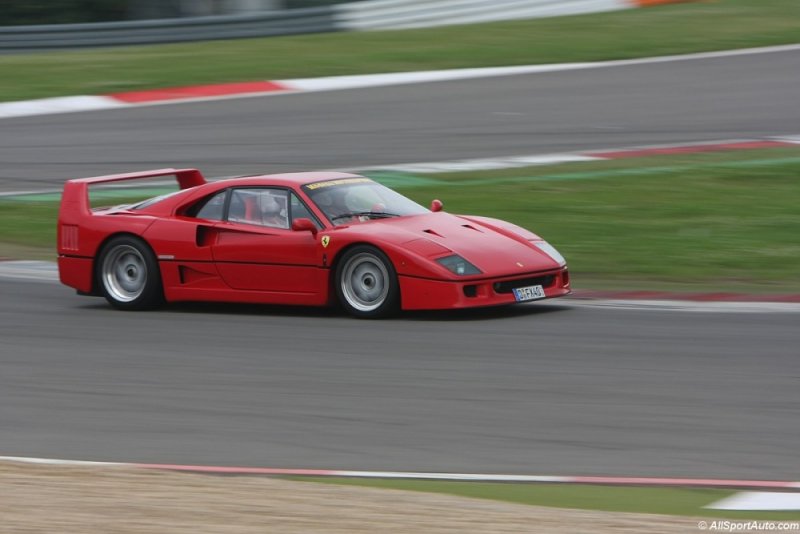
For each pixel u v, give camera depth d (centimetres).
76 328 3269
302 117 7219
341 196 3388
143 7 11800
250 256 3328
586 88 7825
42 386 2614
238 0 11750
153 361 2827
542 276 3234
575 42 9425
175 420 2302
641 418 2208
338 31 10306
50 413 2384
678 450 2006
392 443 2098
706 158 5628
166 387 2567
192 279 3444
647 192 4978
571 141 6250
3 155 6488
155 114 7488
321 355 2812
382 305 3159
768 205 4681
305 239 3253
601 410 2270
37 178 5888
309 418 2280
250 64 8925
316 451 2062
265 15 10131
